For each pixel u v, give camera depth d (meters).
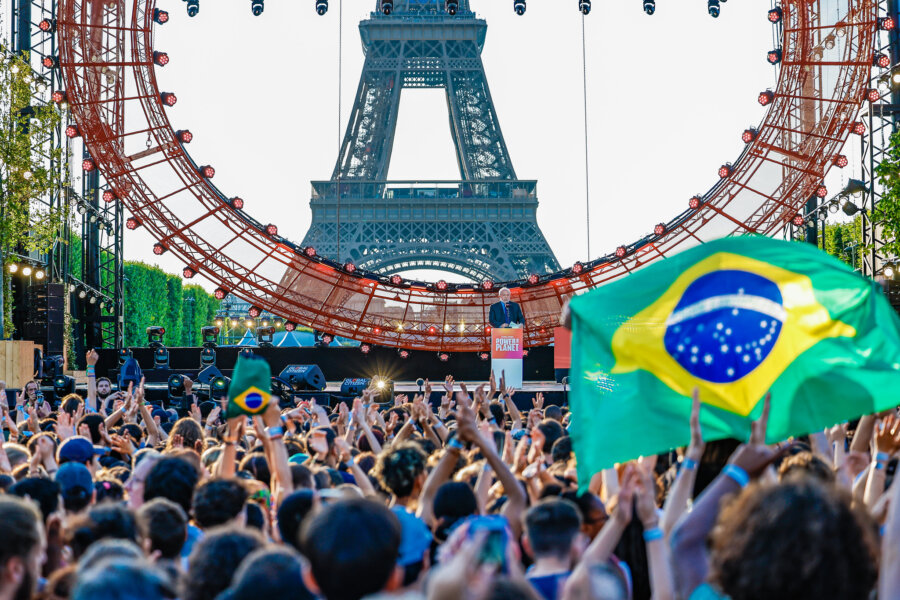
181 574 7.52
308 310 49.12
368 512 5.53
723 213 47.22
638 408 10.57
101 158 42.66
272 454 10.59
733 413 10.49
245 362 10.74
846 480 9.97
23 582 6.28
